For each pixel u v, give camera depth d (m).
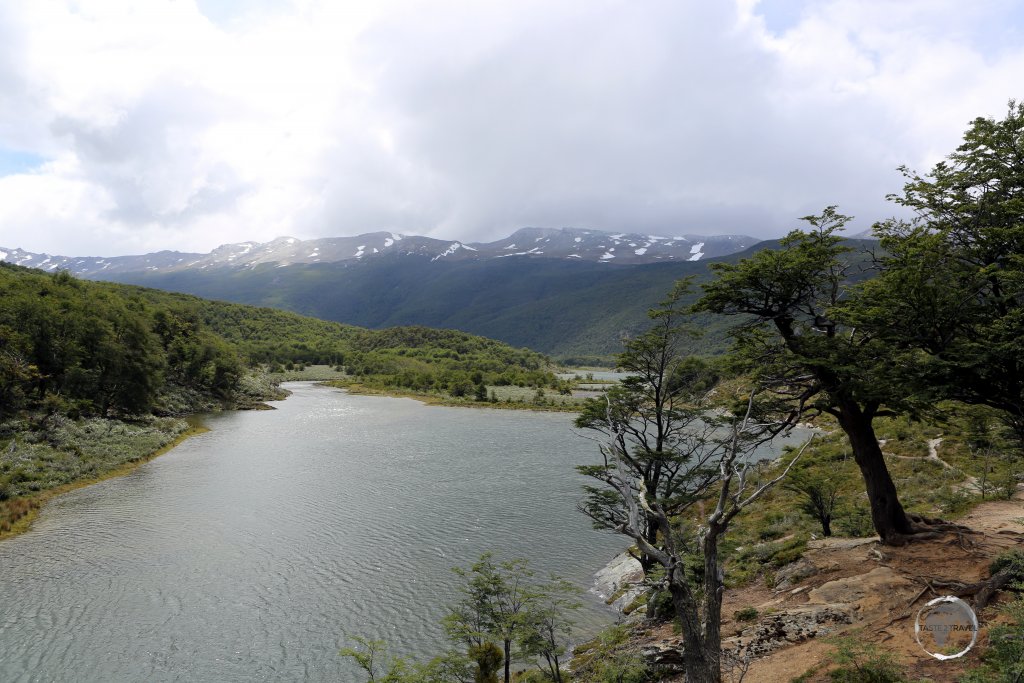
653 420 29.22
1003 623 13.92
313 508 44.78
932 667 13.23
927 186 20.12
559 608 28.61
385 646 25.25
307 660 24.09
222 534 38.50
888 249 21.47
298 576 32.28
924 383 18.02
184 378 110.62
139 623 26.69
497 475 56.66
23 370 59.97
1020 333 15.47
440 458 65.00
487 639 19.45
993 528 23.39
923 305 17.67
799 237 22.38
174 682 22.34
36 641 24.80
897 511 22.30
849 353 21.31
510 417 105.06
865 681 13.20
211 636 25.80
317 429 85.75
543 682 19.98
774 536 33.38
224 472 55.78
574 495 49.38
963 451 42.94
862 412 22.83
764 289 23.02
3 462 47.56
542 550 37.03
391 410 114.56
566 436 81.62
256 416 99.75
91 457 55.56
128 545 36.06
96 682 22.17
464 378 158.25
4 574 31.36
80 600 28.66
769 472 46.38
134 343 77.94
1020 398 16.94
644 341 28.80
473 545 37.53
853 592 19.39
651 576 24.47
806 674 14.67
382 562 34.50
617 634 21.91
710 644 10.77
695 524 36.62
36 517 41.06
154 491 48.38
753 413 23.67
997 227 17.48
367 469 58.72
